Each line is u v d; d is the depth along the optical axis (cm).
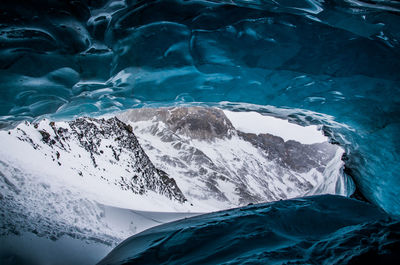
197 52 855
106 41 763
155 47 811
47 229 759
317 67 866
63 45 732
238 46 838
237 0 711
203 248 727
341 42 782
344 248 670
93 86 905
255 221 977
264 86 1003
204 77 964
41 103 873
